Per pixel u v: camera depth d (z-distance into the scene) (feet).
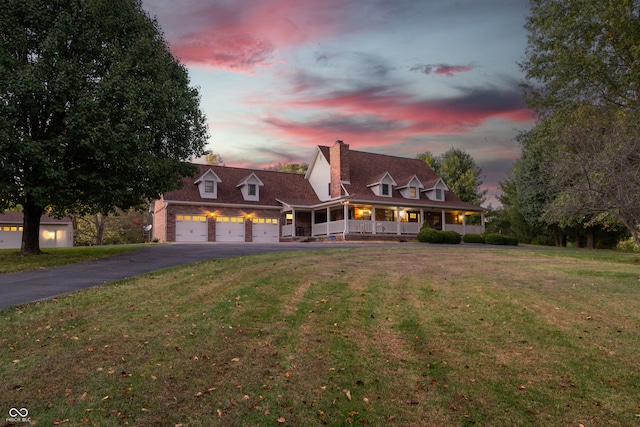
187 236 98.07
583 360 18.90
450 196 124.47
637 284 33.19
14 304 25.77
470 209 114.62
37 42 46.98
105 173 48.80
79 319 23.02
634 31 69.82
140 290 30.14
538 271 40.27
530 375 17.58
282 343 20.26
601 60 73.87
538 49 83.61
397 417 14.49
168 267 41.32
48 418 13.79
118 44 50.52
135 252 57.41
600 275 37.76
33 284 32.63
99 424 13.58
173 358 18.31
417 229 106.32
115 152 44.21
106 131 43.24
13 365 17.30
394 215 110.93
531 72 83.56
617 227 88.38
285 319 23.63
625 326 22.94
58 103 43.73
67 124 43.88
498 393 16.17
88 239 157.58
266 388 16.07
